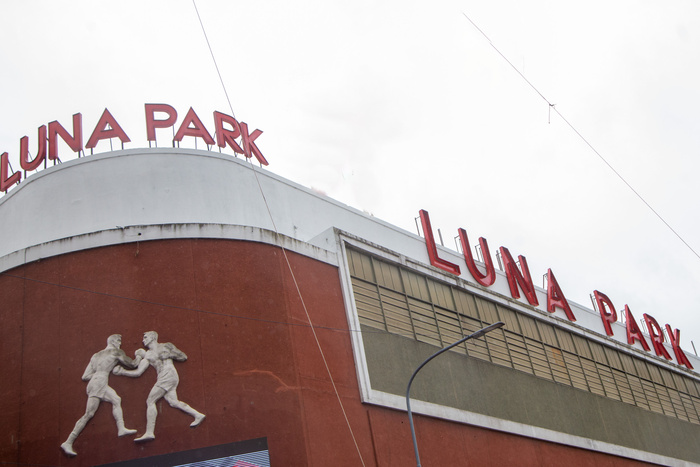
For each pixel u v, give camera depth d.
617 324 56.94
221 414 29.91
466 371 40.62
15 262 33.31
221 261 32.75
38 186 35.69
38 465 29.61
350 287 36.31
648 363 57.00
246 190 36.72
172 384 29.94
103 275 32.06
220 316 31.70
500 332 44.69
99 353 30.58
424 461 35.12
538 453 41.81
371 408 34.16
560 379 47.25
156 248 32.56
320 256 35.91
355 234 40.94
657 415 54.41
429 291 41.34
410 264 40.66
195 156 36.03
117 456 28.92
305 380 32.09
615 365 53.25
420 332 39.25
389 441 34.00
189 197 35.12
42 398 30.61
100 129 36.22
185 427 29.39
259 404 30.50
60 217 34.66
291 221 38.09
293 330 32.75
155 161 35.53
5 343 32.22
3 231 35.94
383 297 38.28
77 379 30.44
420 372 37.81
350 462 31.95
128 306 31.44
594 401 48.84
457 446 37.22
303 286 34.31
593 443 46.16
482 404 40.25
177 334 31.00
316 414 31.70
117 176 35.16
